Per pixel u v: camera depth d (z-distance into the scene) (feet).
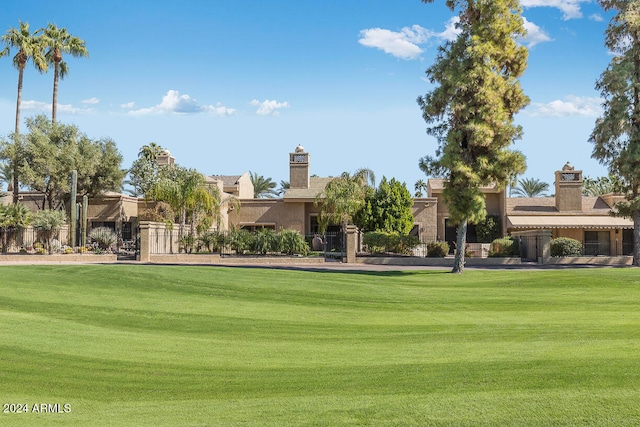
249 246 117.08
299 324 45.06
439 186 156.35
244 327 43.60
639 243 107.34
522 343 34.76
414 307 54.85
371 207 136.36
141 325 43.83
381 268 95.30
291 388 26.43
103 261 109.70
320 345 37.01
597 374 24.70
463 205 85.30
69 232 138.41
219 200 128.16
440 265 108.17
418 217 143.84
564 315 48.24
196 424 21.52
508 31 86.28
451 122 89.56
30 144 145.07
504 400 21.91
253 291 61.05
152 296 57.00
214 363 32.07
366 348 35.68
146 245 111.96
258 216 148.77
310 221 148.56
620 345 32.01
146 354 34.17
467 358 30.73
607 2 109.09
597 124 108.68
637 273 75.25
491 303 56.80
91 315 46.98
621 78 103.86
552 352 30.63
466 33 88.43
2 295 53.52
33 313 46.85
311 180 158.71
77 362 31.91
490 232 152.15
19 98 167.73
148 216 139.64
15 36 166.91
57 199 152.46
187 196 121.39
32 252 117.70
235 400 24.91
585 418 19.80
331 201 127.95
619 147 107.65
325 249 116.98
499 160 85.15
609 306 53.57
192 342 38.01
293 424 20.84
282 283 66.08
